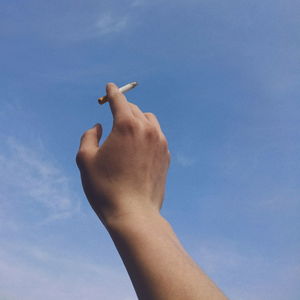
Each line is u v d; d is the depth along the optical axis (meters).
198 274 0.28
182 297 0.26
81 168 0.34
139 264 0.28
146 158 0.33
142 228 0.30
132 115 0.34
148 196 0.33
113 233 0.31
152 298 0.27
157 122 0.37
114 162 0.33
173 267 0.27
